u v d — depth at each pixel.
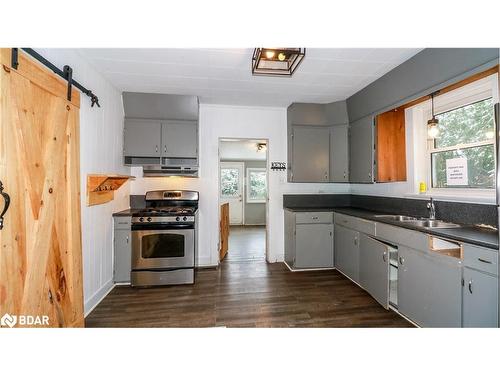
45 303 1.56
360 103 3.16
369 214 2.90
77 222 1.90
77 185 1.91
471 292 1.53
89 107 2.31
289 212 3.64
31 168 1.45
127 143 3.23
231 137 3.76
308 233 3.40
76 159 1.90
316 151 3.64
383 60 2.31
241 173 7.93
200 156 3.68
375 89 2.83
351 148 3.46
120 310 2.33
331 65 2.42
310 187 3.98
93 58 2.25
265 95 3.31
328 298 2.57
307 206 3.94
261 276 3.21
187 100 3.29
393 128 3.00
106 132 2.71
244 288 2.83
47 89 1.58
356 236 2.87
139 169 3.56
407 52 2.16
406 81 2.37
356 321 2.13
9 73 1.28
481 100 2.12
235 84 2.92
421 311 1.91
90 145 2.33
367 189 3.63
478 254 1.49
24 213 1.39
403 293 2.11
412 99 2.36
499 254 1.37
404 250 2.10
